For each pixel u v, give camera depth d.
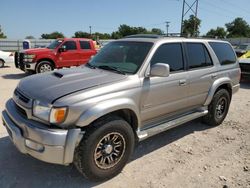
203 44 5.21
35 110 3.20
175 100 4.48
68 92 3.22
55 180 3.54
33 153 3.19
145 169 3.90
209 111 5.54
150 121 4.23
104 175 3.51
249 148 4.73
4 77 12.02
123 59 4.22
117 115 3.73
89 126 3.30
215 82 5.32
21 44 37.75
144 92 3.84
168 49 4.40
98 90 3.34
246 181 3.69
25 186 3.40
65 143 3.08
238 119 6.35
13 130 3.34
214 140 5.03
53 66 12.73
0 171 3.70
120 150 3.63
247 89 10.35
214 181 3.67
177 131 5.41
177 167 3.99
